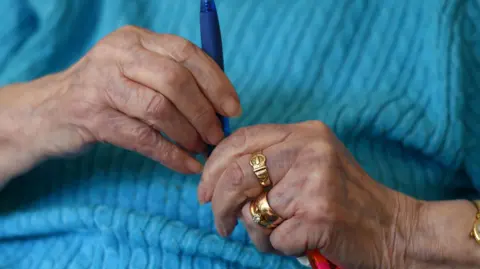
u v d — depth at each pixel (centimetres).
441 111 71
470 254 59
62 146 61
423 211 62
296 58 75
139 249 63
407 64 75
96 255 64
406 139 71
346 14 76
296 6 77
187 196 66
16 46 82
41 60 80
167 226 63
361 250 56
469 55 76
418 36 76
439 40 74
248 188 52
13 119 61
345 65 75
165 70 51
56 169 69
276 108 72
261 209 52
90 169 68
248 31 77
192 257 63
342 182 53
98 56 55
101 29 84
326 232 52
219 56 55
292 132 54
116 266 63
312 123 56
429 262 60
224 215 54
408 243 59
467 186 79
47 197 68
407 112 71
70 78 59
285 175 52
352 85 74
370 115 70
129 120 55
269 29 77
